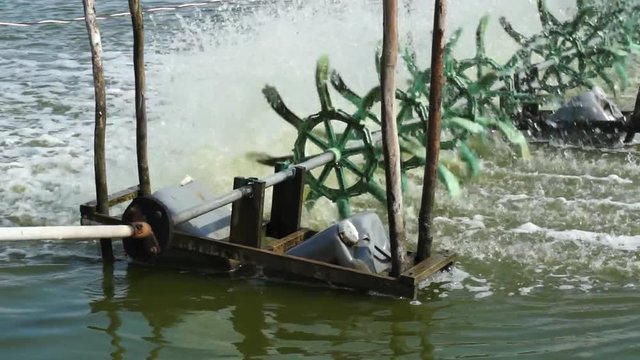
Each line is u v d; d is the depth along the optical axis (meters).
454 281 9.10
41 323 8.11
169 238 8.90
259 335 7.88
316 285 9.01
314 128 11.11
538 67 16.83
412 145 11.70
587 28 19.53
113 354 7.52
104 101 9.59
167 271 9.42
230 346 7.66
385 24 8.14
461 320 8.16
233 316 8.30
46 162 13.58
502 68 15.20
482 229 10.81
